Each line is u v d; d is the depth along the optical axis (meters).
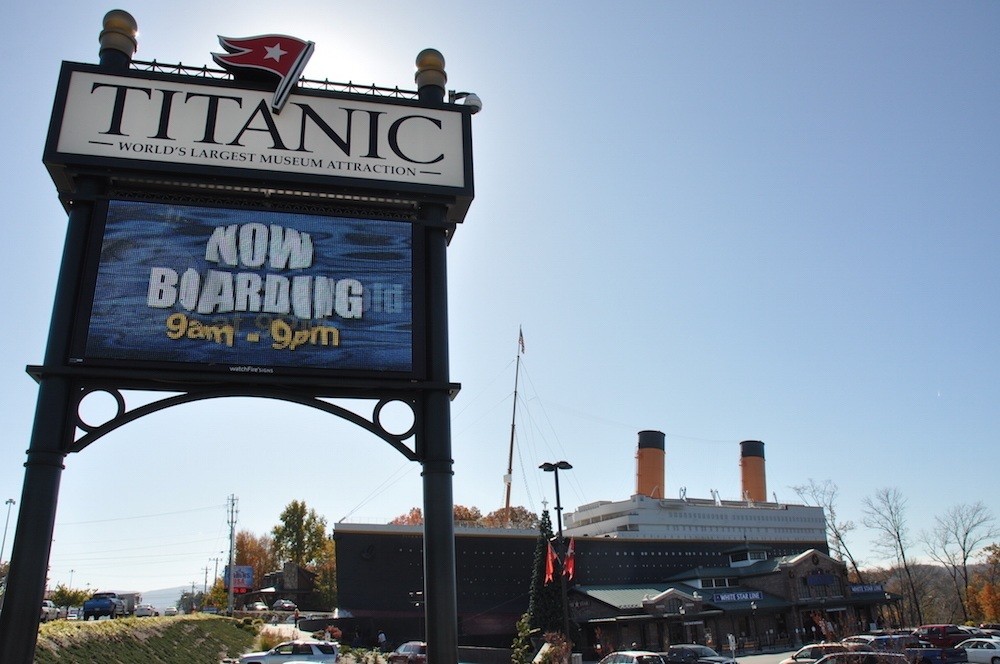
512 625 64.38
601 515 90.31
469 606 64.06
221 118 14.00
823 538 97.31
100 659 25.69
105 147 13.31
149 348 12.38
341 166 14.17
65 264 12.68
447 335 13.84
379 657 47.25
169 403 12.45
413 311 13.68
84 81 13.68
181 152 13.56
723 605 64.94
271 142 14.04
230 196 13.97
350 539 61.81
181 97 13.97
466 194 14.53
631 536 80.88
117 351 12.24
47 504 11.28
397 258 13.96
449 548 12.52
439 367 13.50
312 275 13.47
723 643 63.06
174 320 12.63
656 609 60.41
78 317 12.32
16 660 10.36
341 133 14.45
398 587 61.41
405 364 13.33
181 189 13.80
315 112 14.46
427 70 15.49
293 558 117.31
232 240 13.35
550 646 30.47
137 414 12.23
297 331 13.04
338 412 13.06
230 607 79.88
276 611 78.56
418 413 13.33
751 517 92.19
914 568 100.44
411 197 14.45
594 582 71.75
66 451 11.76
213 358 12.55
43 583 10.91
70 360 12.06
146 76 13.95
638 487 96.19
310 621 59.75
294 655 33.50
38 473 11.38
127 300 12.58
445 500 12.76
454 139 14.96
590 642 61.31
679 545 77.56
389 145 14.59
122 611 44.78
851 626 69.38
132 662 28.05
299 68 14.52
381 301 13.60
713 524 88.50
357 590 60.81
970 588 95.19
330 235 13.82
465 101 15.34
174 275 12.90
